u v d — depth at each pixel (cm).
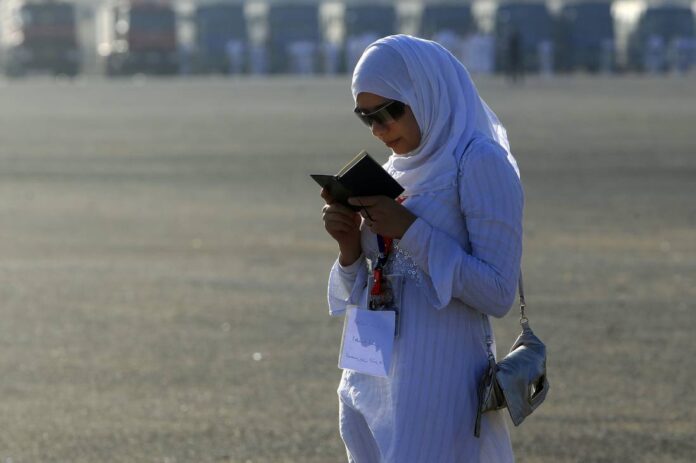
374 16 14450
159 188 3750
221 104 7925
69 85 11650
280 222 3075
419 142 886
